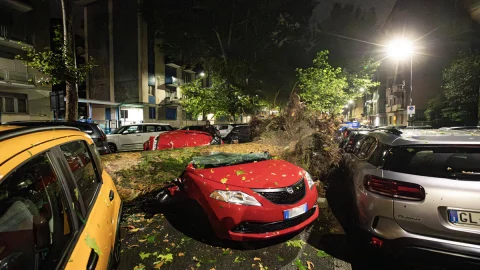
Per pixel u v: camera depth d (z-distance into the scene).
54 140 1.63
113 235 2.09
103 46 31.27
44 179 1.40
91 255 1.46
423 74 29.12
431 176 2.34
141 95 29.59
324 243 3.22
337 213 4.18
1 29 18.39
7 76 18.28
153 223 3.86
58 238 1.34
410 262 2.38
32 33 20.53
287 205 2.99
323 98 12.91
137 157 4.82
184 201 3.94
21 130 1.35
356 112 66.62
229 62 16.42
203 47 18.72
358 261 2.83
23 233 1.19
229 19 17.95
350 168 3.84
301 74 13.53
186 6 17.28
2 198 1.10
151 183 4.75
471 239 2.11
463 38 21.23
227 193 3.01
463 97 18.34
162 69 32.78
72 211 1.50
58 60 8.25
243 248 3.09
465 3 20.66
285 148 6.34
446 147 2.46
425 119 25.36
